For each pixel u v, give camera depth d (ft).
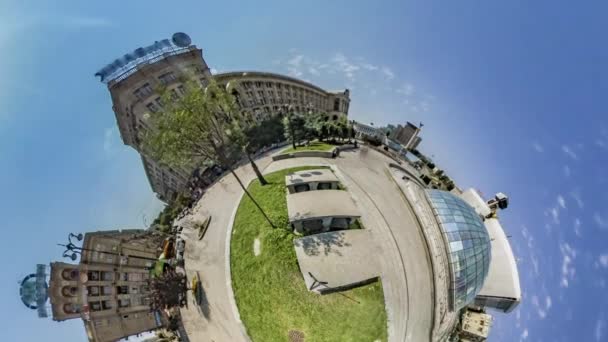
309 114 222.89
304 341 109.40
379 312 108.37
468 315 143.02
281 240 123.85
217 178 175.83
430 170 195.42
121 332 159.53
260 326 116.06
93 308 156.04
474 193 170.40
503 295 142.82
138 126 173.58
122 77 166.61
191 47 188.14
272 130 200.75
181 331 125.18
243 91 214.69
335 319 109.09
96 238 159.53
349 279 107.45
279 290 116.88
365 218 125.08
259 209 134.31
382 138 208.44
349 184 140.36
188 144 126.82
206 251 139.23
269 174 158.81
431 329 110.93
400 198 132.98
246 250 131.13
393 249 116.67
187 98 124.06
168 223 165.48
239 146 187.62
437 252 114.32
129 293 161.68
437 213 119.14
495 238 155.12
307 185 138.10
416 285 112.68
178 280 130.00
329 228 124.67
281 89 247.50
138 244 165.58
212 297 126.21
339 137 189.88
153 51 178.50
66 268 154.10
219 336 119.65
